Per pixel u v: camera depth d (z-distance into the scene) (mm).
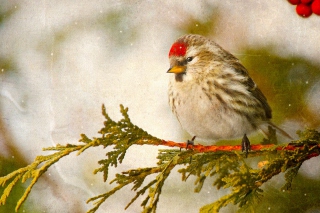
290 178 3615
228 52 3721
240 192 3594
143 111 3801
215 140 3732
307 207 3715
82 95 3820
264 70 3738
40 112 3830
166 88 3791
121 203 3811
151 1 3787
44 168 3605
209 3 3758
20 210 3771
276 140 3711
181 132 3789
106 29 3812
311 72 3732
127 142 3613
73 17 3820
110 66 3814
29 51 3840
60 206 3795
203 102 3707
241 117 3709
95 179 3814
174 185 3783
